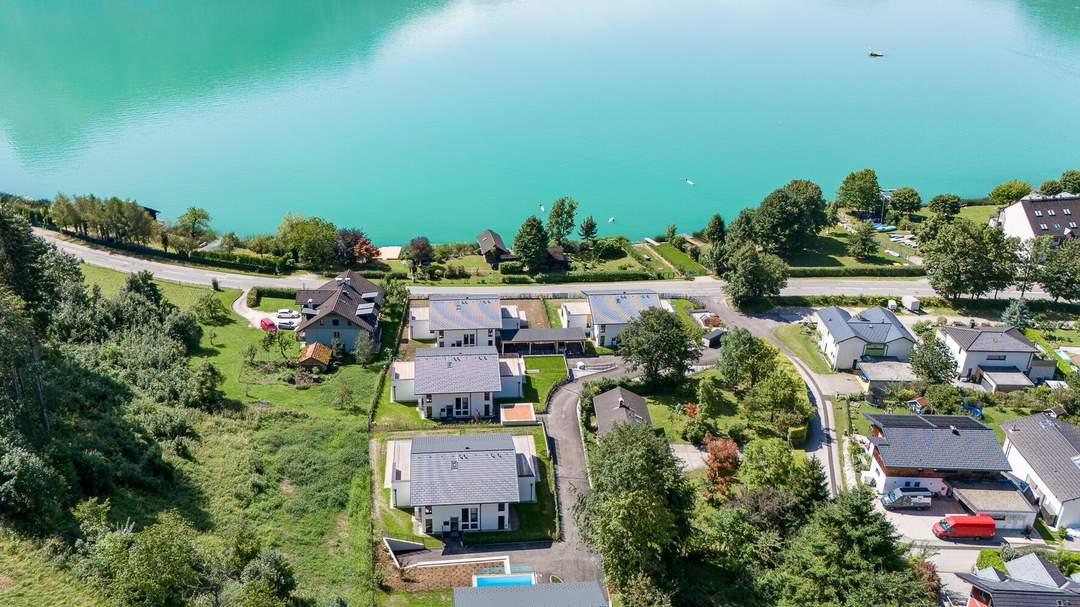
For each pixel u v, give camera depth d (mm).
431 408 101000
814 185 174500
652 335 105625
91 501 63656
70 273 124062
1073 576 73500
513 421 100000
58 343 99000
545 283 151375
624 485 68375
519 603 58906
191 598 56688
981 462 87438
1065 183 191000
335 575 70375
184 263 152250
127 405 86250
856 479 92125
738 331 108875
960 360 114188
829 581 66562
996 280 137250
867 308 138125
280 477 83000
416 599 69938
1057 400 105250
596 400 101000
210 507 74375
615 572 69250
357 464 87938
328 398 103125
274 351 115812
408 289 142250
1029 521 83812
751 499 80062
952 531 81938
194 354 112000
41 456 67625
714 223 172375
